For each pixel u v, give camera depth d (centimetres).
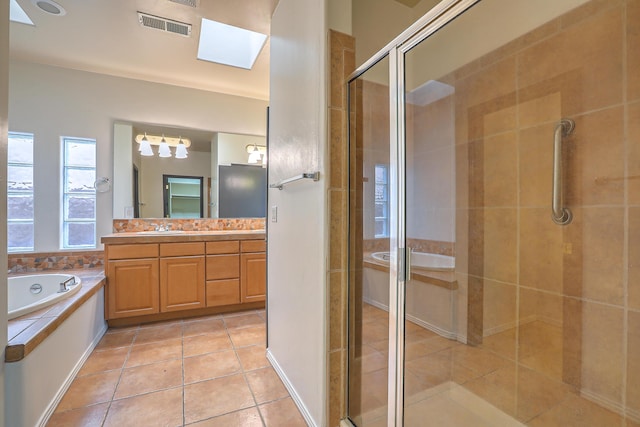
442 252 178
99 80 294
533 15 134
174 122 322
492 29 151
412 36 137
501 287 150
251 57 282
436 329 171
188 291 276
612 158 111
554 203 128
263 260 306
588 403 119
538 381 134
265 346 225
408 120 177
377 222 146
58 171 281
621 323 110
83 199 293
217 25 273
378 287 146
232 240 292
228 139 345
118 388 170
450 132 174
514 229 144
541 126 132
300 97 157
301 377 154
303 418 148
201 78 308
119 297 253
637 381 107
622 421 111
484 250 158
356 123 141
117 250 253
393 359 146
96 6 202
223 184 344
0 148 117
